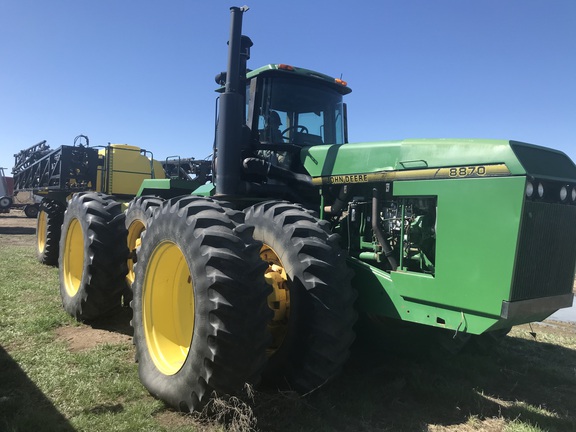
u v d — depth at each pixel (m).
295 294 3.44
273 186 4.58
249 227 3.26
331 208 4.31
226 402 3.00
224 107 4.16
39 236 9.56
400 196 3.63
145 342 3.74
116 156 9.80
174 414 3.23
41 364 3.94
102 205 5.41
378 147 3.87
